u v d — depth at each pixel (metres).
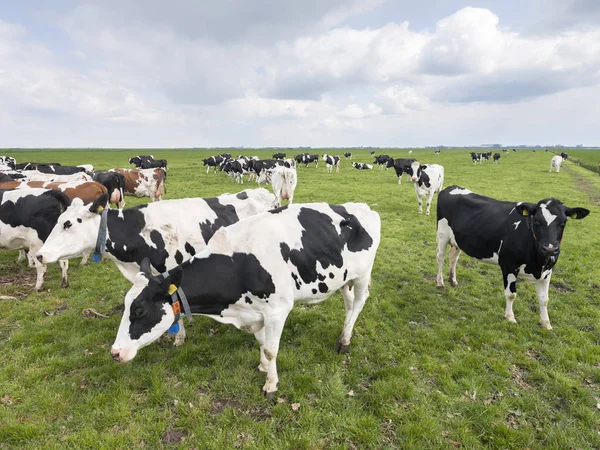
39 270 7.04
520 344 5.35
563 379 4.50
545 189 22.19
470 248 6.48
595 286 7.66
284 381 4.44
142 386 4.32
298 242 4.13
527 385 4.50
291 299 4.10
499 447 3.55
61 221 4.68
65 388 4.21
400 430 3.74
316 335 5.52
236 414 3.91
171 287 3.61
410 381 4.51
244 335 5.45
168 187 24.50
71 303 6.61
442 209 7.13
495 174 32.56
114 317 5.99
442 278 7.89
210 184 26.62
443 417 3.93
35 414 3.85
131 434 3.60
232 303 4.04
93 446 3.47
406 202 17.95
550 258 5.20
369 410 4.03
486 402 4.17
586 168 41.88
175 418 3.87
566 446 3.59
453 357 5.02
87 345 5.16
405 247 10.35
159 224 5.02
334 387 4.29
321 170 40.47
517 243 5.52
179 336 5.15
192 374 4.46
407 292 7.26
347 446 3.57
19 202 6.84
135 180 16.70
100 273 8.14
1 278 7.79
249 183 27.66
